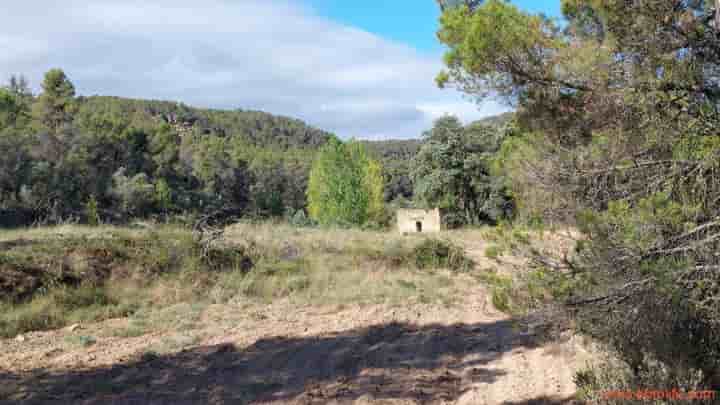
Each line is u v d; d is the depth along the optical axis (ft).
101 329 27.37
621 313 12.92
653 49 16.52
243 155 310.04
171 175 182.80
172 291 33.96
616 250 12.66
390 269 43.19
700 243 12.60
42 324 27.86
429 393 18.34
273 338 25.64
